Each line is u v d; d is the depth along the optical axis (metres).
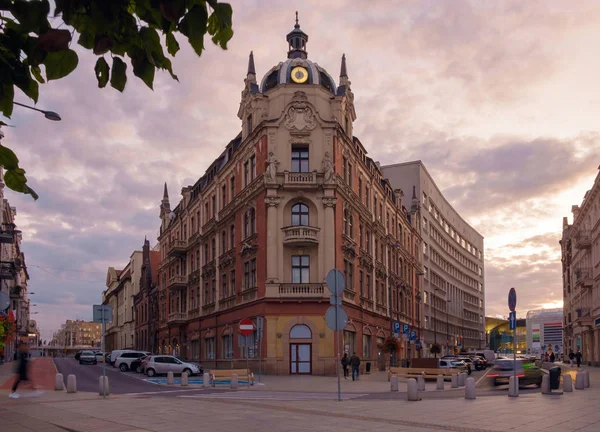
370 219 55.00
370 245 55.22
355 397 24.27
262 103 46.09
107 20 3.37
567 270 98.88
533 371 30.55
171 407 18.34
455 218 109.00
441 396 24.42
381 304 58.19
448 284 100.56
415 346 73.50
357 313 48.94
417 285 78.31
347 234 47.22
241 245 48.16
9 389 27.30
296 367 42.12
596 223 63.62
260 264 44.22
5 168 4.18
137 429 13.32
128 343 113.44
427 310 83.75
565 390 24.22
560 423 14.45
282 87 45.44
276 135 44.41
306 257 43.75
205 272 58.72
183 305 68.19
